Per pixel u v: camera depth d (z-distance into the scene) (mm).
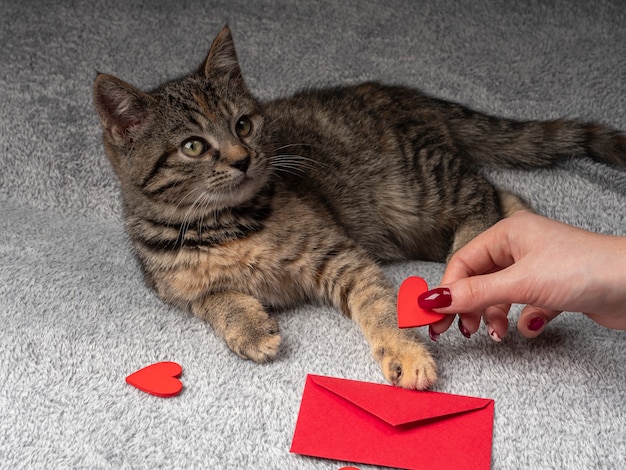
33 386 558
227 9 858
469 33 843
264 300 629
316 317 616
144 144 604
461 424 517
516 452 502
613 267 491
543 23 847
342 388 539
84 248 690
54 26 829
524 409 525
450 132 737
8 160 759
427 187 703
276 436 520
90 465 506
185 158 596
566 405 526
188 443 518
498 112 778
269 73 811
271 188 631
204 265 607
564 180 728
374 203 702
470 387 542
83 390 556
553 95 789
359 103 730
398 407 522
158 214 613
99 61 808
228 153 592
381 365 556
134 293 640
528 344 566
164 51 819
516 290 502
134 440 521
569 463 494
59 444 520
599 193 707
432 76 807
